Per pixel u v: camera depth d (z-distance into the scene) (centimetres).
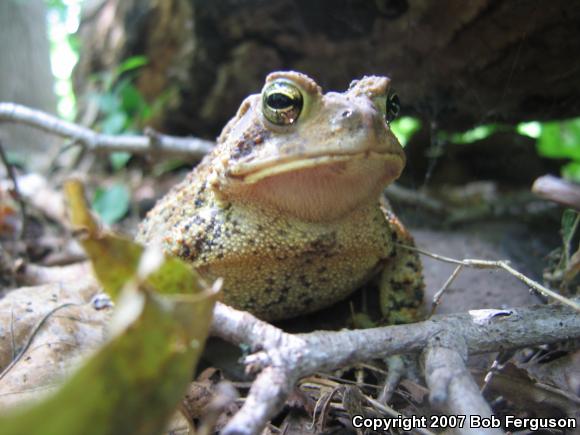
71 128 13
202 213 7
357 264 7
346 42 12
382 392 6
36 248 12
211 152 8
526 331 5
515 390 5
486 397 6
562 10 8
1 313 7
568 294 7
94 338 7
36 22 33
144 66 17
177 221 7
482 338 5
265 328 5
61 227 14
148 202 15
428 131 14
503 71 10
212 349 7
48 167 19
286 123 6
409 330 5
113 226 14
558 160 15
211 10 13
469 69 10
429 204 14
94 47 18
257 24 13
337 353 5
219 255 7
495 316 5
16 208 14
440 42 10
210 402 6
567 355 6
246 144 6
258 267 7
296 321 8
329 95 6
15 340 6
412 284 7
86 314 7
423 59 11
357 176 6
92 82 19
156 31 16
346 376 6
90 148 13
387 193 14
